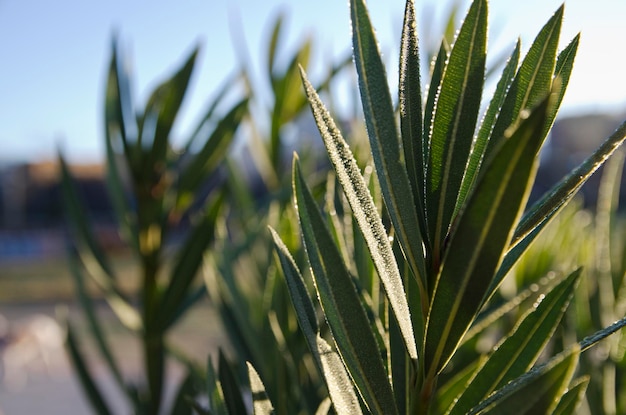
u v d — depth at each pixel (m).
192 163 0.91
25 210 20.84
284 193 0.84
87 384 0.90
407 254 0.33
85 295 0.93
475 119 0.34
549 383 0.28
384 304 0.46
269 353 0.63
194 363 0.87
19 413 4.43
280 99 1.07
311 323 0.38
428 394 0.34
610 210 0.67
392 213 0.33
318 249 0.34
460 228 0.29
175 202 0.93
